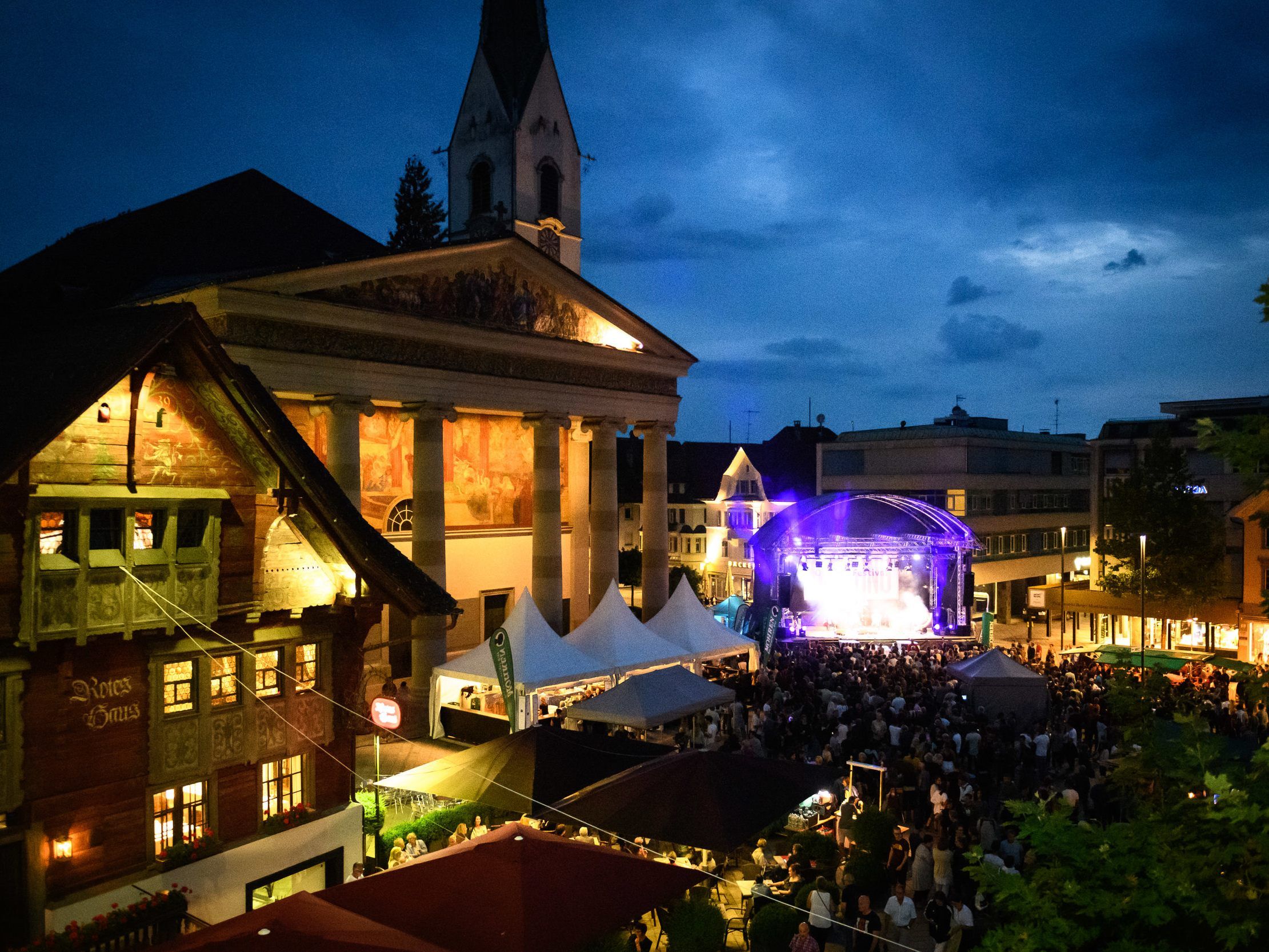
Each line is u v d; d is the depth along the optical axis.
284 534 17.31
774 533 53.94
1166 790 8.39
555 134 57.12
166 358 14.97
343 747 18.56
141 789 15.21
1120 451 63.03
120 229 46.44
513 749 20.44
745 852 21.53
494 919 11.14
